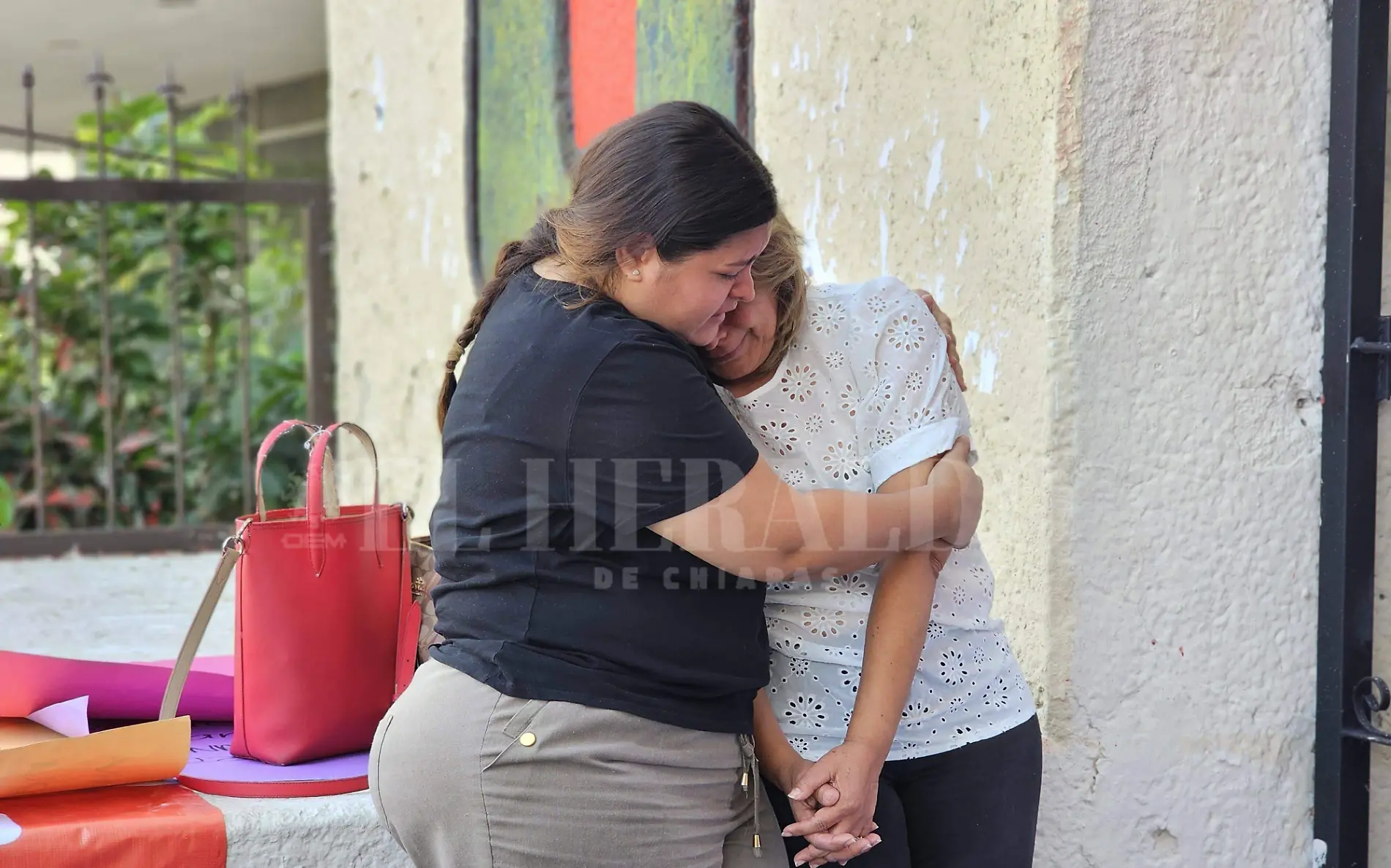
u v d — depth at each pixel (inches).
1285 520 88.4
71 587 163.5
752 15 112.0
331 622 84.8
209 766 85.2
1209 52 84.0
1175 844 88.5
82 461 221.0
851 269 103.7
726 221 57.7
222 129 332.8
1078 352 83.4
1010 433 88.2
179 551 195.6
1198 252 85.3
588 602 58.2
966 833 67.7
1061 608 85.0
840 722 67.8
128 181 193.5
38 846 73.3
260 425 224.5
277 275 272.4
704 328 61.5
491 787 57.3
